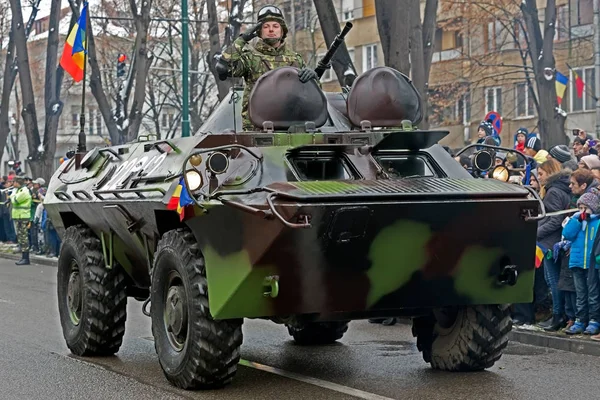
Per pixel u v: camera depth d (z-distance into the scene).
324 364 9.79
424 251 7.92
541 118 24.27
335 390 8.43
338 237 7.57
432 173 8.80
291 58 10.09
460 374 9.13
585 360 9.91
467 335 8.91
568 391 8.35
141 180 9.15
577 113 31.45
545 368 9.45
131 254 9.96
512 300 8.45
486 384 8.65
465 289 8.27
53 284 18.56
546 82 24.05
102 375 9.33
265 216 7.41
